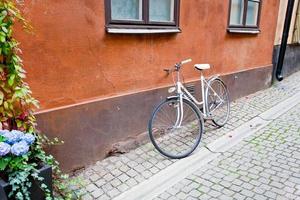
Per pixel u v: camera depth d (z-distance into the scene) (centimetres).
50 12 269
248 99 593
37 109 278
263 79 663
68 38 287
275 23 666
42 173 222
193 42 440
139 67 365
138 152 367
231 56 542
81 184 297
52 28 274
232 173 323
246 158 356
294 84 726
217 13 477
